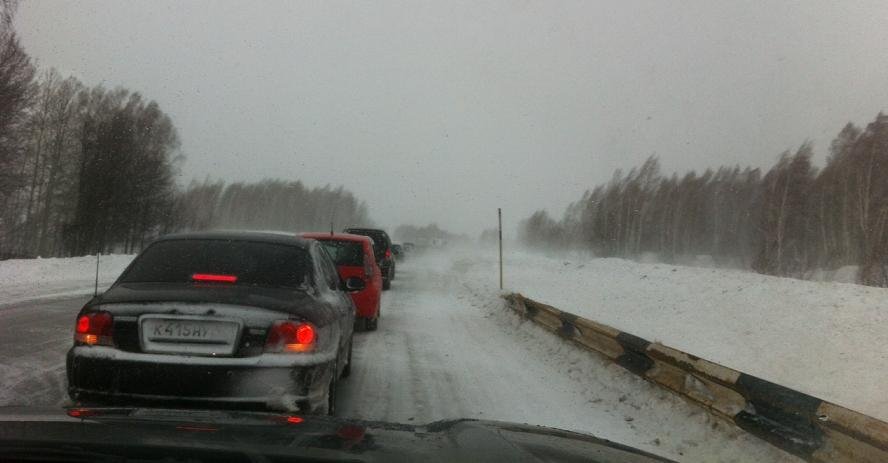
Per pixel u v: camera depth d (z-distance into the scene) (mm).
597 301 13406
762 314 9445
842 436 3922
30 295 12820
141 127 44688
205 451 2268
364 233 19969
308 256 4988
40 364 6582
